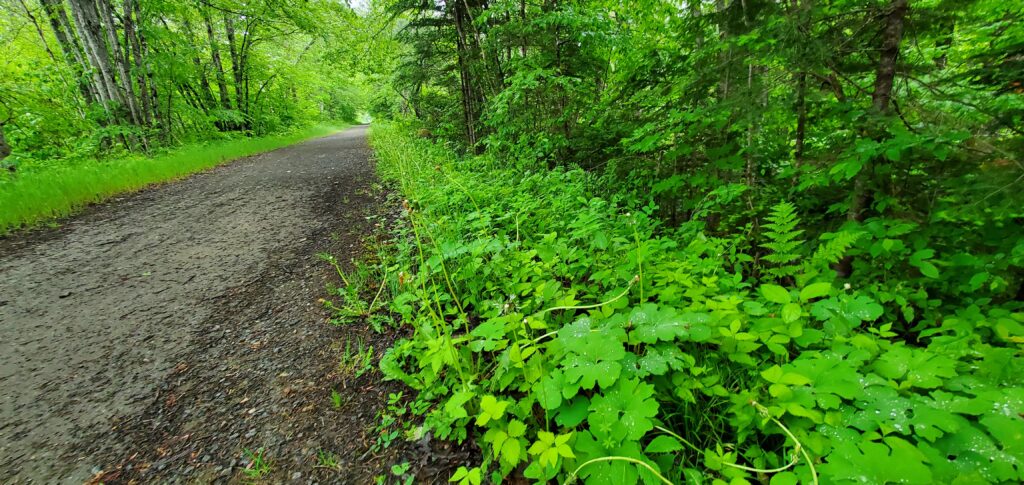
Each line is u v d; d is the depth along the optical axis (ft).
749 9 11.19
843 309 5.86
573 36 21.88
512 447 4.76
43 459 6.38
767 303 6.98
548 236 9.89
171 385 8.00
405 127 49.60
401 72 37.86
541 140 21.61
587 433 4.74
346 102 137.08
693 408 5.65
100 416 7.25
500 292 9.47
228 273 12.75
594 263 9.51
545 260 9.31
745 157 12.88
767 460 4.83
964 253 7.77
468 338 6.57
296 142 61.46
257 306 10.80
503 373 6.39
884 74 8.68
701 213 12.29
